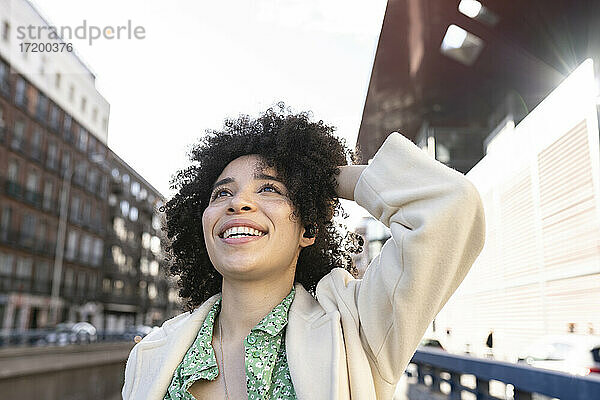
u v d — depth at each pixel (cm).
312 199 128
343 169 132
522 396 272
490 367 334
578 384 189
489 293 1158
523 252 965
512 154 985
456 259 107
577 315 794
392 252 115
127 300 5078
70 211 4078
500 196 1079
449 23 687
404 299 110
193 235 157
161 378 126
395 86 838
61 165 3909
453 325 1409
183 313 158
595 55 654
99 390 1246
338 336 116
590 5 612
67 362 2077
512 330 1007
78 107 3731
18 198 3444
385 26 675
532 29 684
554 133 804
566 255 805
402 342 113
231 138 139
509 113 948
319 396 112
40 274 3697
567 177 775
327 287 132
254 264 121
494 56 773
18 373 1695
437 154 1078
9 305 3347
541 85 839
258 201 125
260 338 121
